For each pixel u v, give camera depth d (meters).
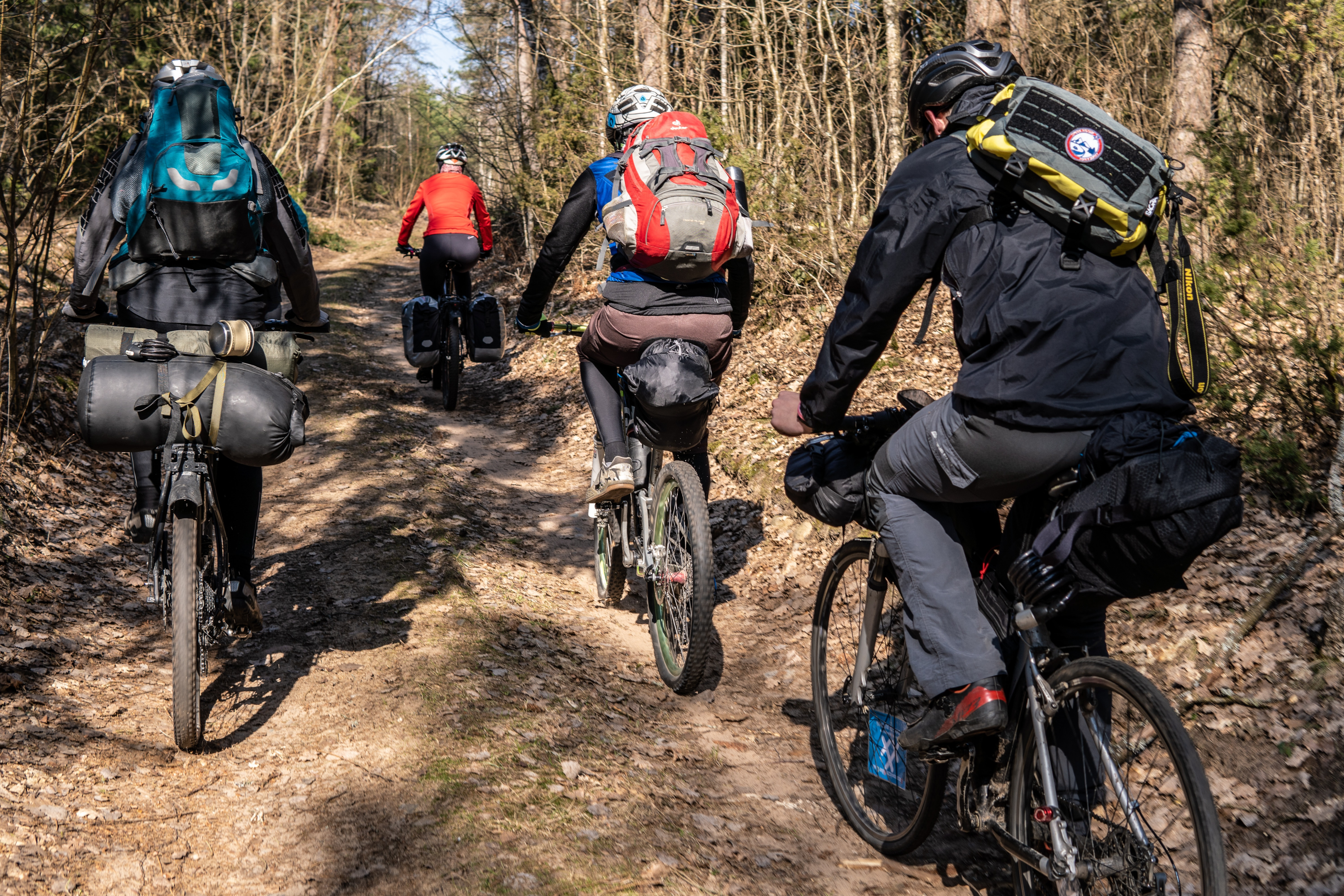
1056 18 11.66
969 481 2.40
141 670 3.83
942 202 2.35
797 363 8.36
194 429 3.17
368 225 32.88
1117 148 2.18
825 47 10.02
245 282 3.54
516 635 4.37
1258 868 2.66
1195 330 2.29
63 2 6.31
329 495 6.16
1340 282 5.24
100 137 6.66
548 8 12.95
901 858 2.94
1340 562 4.06
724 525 6.02
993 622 2.67
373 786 3.07
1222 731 3.36
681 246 3.69
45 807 2.75
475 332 9.12
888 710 3.04
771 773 3.48
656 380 3.75
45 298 7.52
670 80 10.75
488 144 15.34
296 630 4.21
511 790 3.08
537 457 8.07
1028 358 2.22
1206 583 4.25
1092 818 2.23
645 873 2.71
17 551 4.68
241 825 2.86
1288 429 4.99
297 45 22.19
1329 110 6.20
